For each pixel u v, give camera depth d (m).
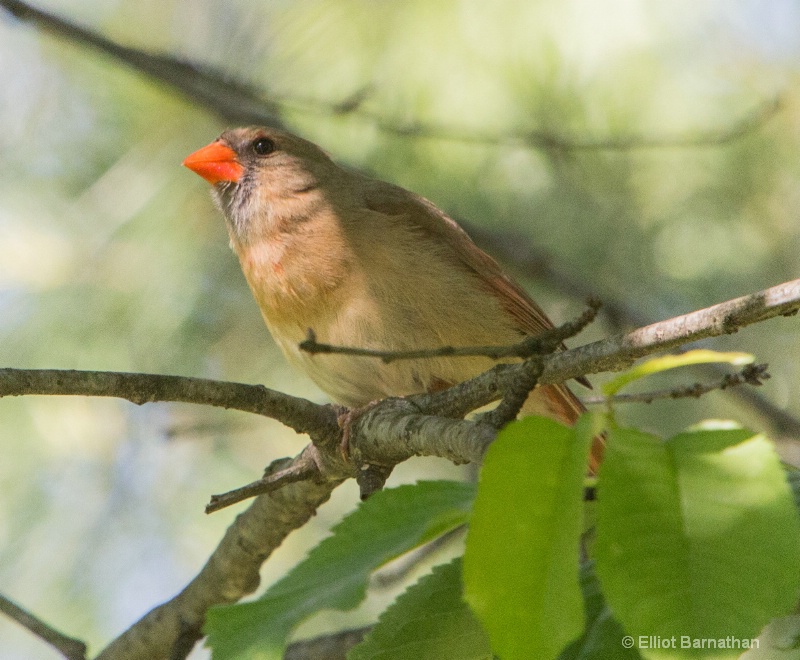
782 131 10.60
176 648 7.50
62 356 10.45
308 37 10.65
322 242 7.87
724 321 4.84
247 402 5.83
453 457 5.08
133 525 10.94
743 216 10.73
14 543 10.80
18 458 10.81
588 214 10.92
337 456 6.25
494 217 10.94
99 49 9.41
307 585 3.44
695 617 3.05
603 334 11.48
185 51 10.87
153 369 10.58
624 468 3.26
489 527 3.26
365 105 10.48
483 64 10.45
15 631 10.84
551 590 3.20
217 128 10.92
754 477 3.20
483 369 8.00
